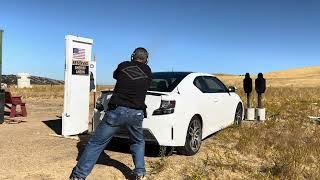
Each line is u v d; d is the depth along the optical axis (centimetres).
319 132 683
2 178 403
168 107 476
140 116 400
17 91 1778
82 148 535
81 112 629
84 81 627
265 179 443
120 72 397
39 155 492
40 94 1605
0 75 719
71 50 602
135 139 408
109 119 391
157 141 476
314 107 1082
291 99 1342
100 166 455
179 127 484
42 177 411
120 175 427
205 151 541
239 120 725
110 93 505
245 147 561
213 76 641
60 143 562
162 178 425
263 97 1459
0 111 718
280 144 590
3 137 591
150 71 409
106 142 397
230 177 444
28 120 784
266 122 785
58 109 1027
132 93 393
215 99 598
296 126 733
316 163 524
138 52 410
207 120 566
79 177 390
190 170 454
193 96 530
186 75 552
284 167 470
